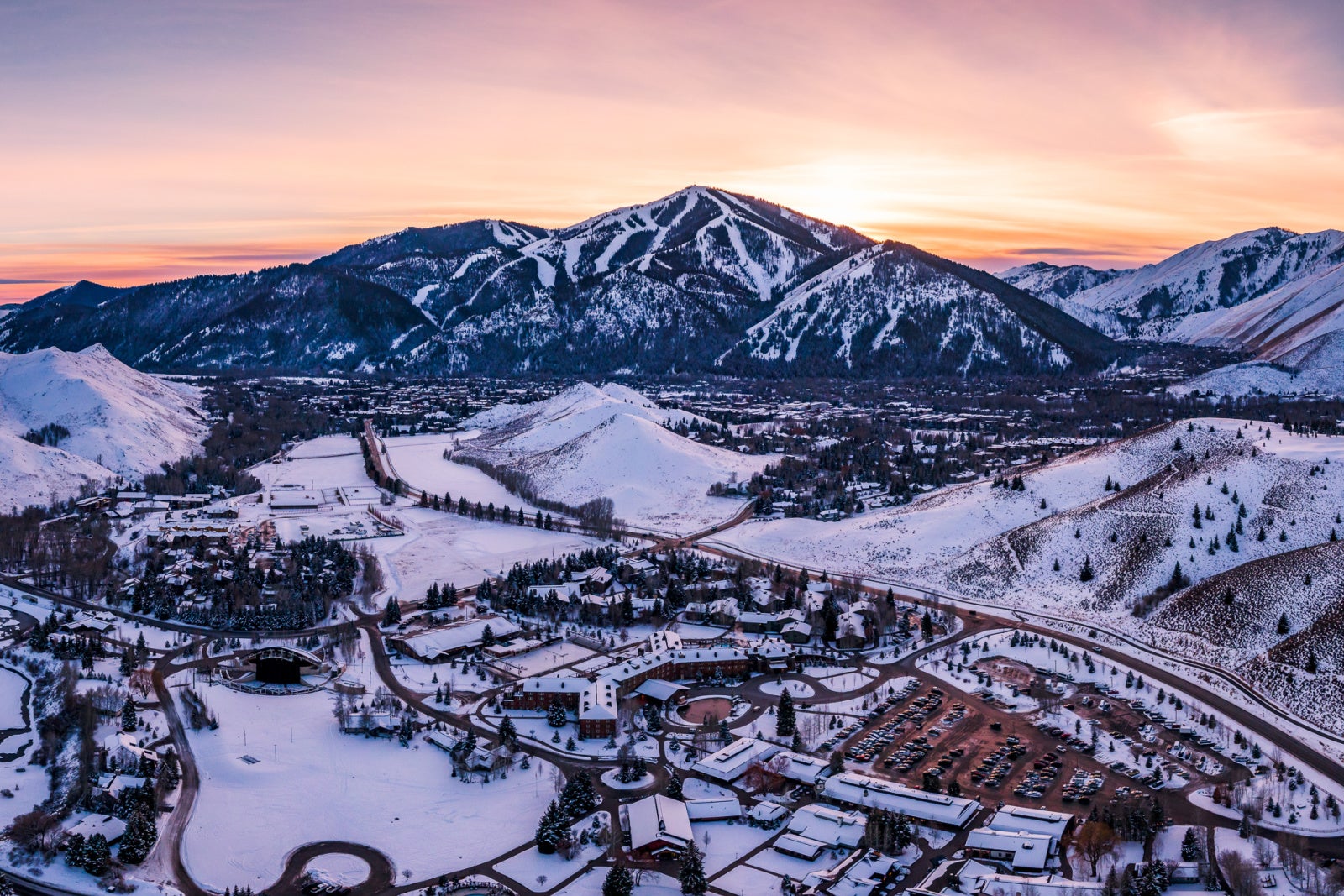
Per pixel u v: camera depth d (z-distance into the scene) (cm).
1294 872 19600
